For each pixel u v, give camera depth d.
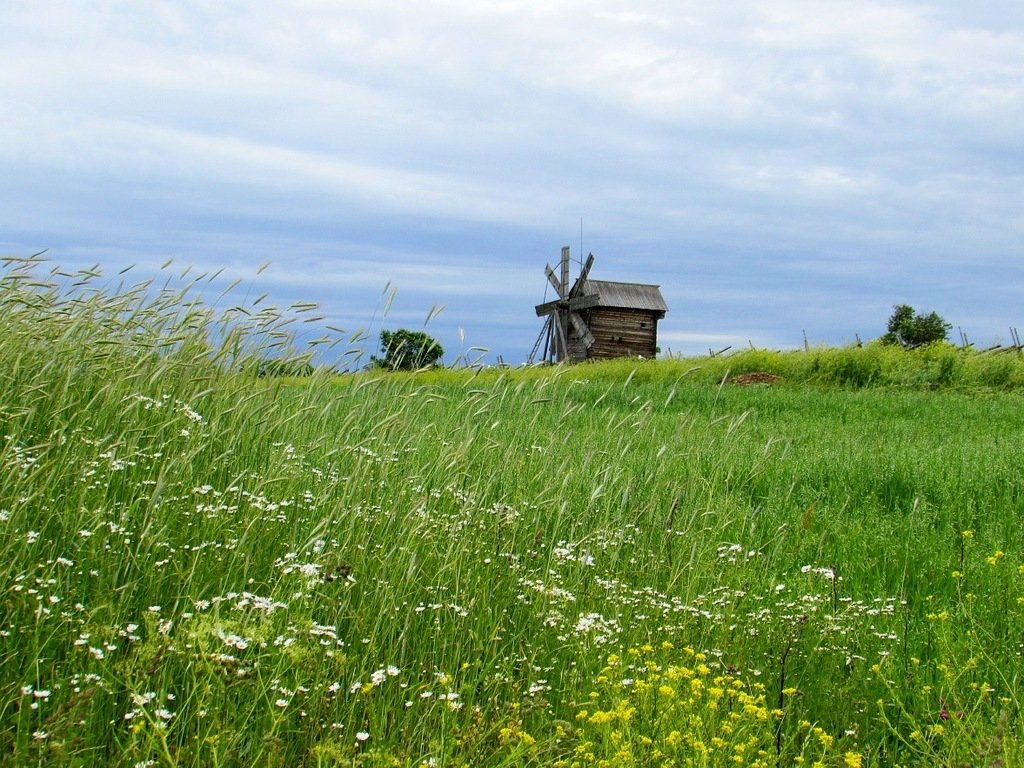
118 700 3.44
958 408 18.08
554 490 7.39
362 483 5.50
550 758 3.61
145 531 4.23
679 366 27.66
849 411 17.72
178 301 7.35
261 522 5.11
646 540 6.73
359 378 7.36
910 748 4.09
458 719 3.79
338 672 3.80
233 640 3.46
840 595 6.36
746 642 5.09
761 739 3.84
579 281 41.97
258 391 6.52
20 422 5.72
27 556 4.08
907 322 48.97
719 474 9.21
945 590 6.38
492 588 5.28
